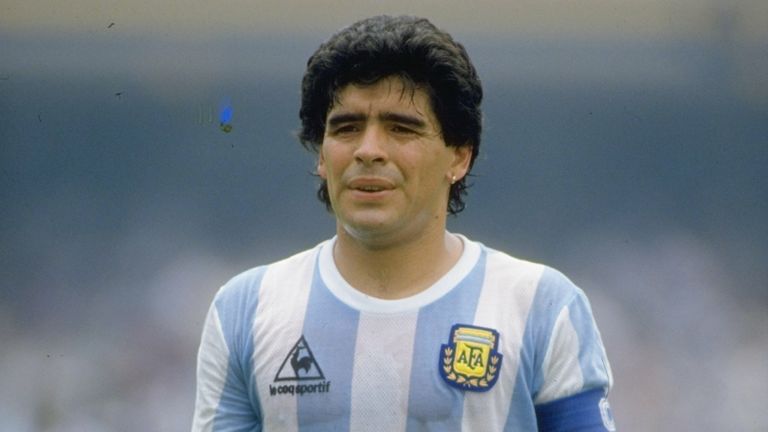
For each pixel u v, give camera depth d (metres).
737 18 18.31
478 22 17.95
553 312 7.97
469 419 7.73
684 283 19.19
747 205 19.03
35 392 18.69
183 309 18.86
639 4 18.23
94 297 18.89
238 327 8.18
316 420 7.85
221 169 18.58
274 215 18.64
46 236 18.80
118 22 17.88
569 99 18.53
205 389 8.27
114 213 18.72
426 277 8.06
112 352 18.84
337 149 7.84
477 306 7.96
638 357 19.22
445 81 7.86
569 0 18.12
